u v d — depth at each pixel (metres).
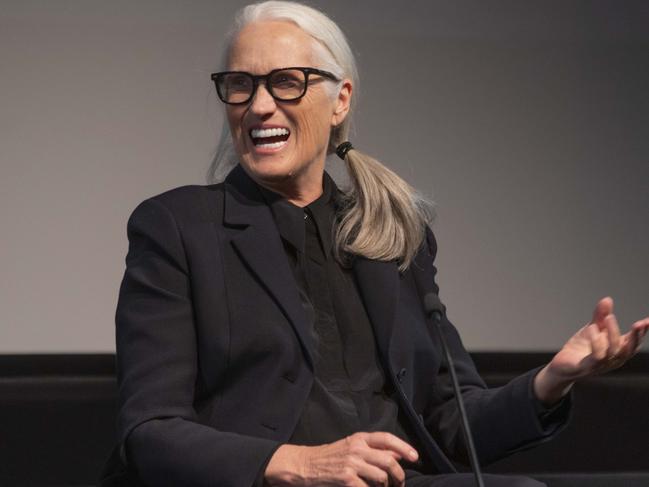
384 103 9.04
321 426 4.38
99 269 8.77
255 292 4.51
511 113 9.21
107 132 8.78
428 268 5.02
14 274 8.69
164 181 8.80
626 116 9.31
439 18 9.12
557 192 9.25
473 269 9.16
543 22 9.22
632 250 9.30
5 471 7.22
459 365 4.96
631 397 7.90
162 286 4.50
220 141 5.26
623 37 9.30
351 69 5.00
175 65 8.82
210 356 4.42
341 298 4.71
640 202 9.30
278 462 3.94
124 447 4.21
